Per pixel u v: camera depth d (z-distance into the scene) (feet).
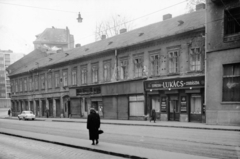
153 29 97.14
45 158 30.32
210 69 67.05
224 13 64.34
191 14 89.97
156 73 86.43
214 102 65.62
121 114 98.48
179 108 78.59
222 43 64.59
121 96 98.78
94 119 37.29
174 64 80.89
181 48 78.38
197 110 74.38
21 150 36.42
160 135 46.44
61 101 136.05
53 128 70.23
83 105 120.78
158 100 86.28
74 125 79.71
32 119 130.72
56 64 138.41
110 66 104.99
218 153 29.55
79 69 123.13
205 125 63.67
